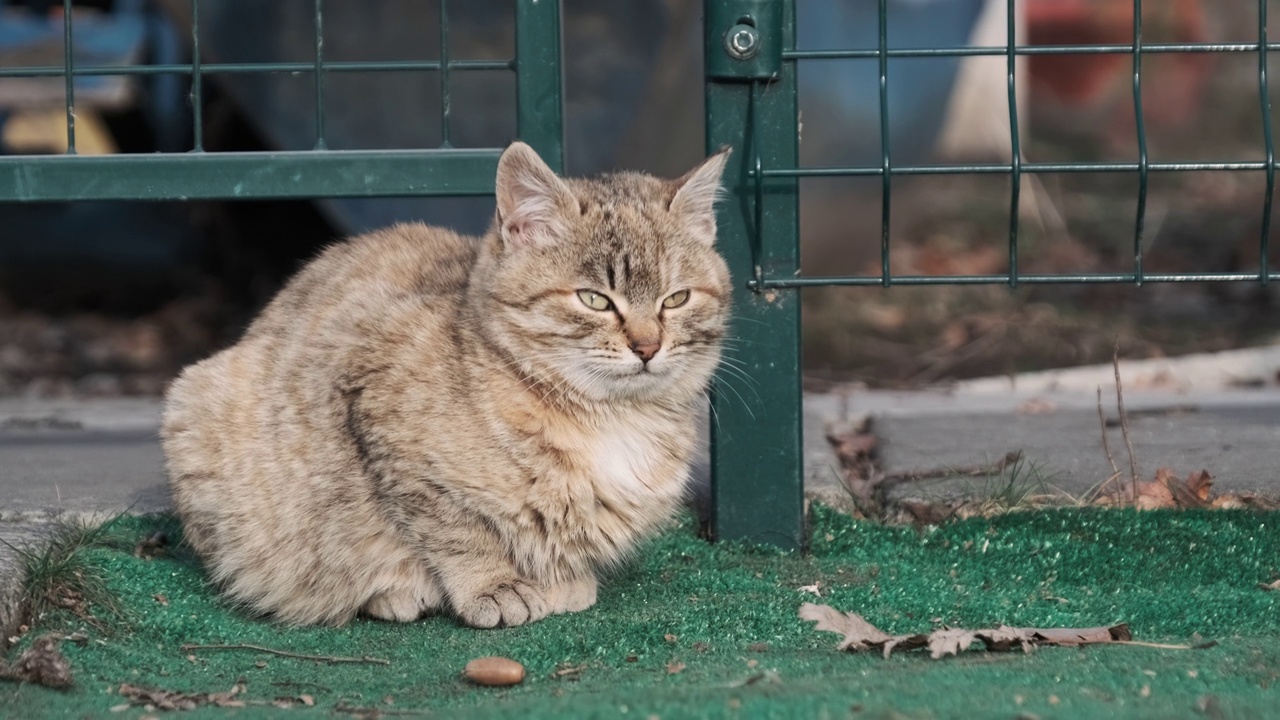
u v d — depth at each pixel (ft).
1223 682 12.28
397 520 15.08
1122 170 16.44
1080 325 34.81
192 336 36.88
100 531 17.11
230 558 15.88
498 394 15.02
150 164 17.02
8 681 13.03
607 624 14.89
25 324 38.06
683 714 10.99
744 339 17.30
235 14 29.07
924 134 35.37
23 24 40.60
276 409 15.80
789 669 12.94
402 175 17.11
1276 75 57.93
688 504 18.90
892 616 14.92
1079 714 11.02
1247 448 20.53
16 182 16.98
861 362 32.63
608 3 29.63
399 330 15.33
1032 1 51.03
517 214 15.55
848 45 33.12
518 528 15.08
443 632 15.15
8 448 22.63
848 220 35.47
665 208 16.49
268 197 17.13
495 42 29.48
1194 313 35.96
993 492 18.51
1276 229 42.83
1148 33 54.95
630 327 15.69
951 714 10.93
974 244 42.55
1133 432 21.91
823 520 18.21
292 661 14.21
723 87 16.83
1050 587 16.19
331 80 29.45
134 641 14.65
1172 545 16.92
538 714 11.23
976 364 31.94
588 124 29.91
